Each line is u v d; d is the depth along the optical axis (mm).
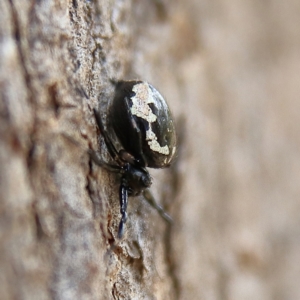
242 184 86
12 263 62
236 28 92
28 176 63
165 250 76
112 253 69
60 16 66
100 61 71
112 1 73
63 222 65
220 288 81
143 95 71
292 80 98
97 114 69
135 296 71
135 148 71
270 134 92
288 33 101
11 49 63
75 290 65
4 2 63
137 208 73
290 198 92
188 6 86
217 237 82
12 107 63
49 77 65
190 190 80
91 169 67
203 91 84
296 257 90
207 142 83
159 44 80
